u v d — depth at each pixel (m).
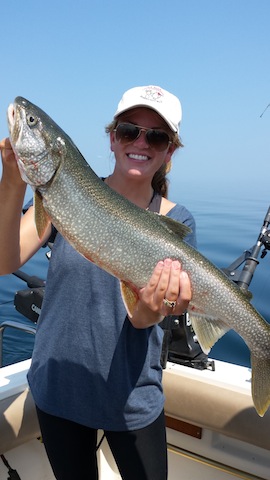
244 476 3.41
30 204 2.72
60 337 2.44
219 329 2.54
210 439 3.51
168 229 2.44
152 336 2.49
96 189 2.35
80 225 2.33
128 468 2.43
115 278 2.41
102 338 2.38
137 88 2.54
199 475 3.55
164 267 2.22
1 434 3.01
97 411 2.40
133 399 2.40
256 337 2.54
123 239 2.35
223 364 3.63
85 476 2.54
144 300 2.26
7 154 2.21
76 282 2.43
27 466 3.41
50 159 2.27
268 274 7.38
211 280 2.44
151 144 2.51
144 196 2.67
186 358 3.56
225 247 10.09
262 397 2.50
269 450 3.14
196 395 3.33
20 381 3.29
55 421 2.49
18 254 2.36
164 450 2.54
